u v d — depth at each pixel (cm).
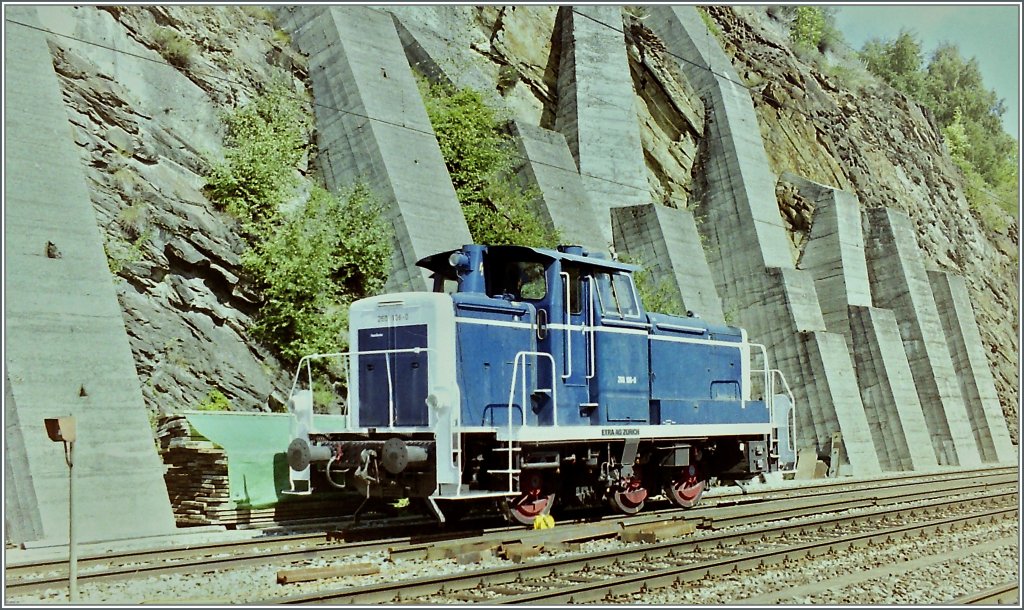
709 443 1673
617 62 3161
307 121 2319
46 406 1389
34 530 1312
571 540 1257
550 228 2639
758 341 3102
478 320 1338
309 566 1090
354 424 1389
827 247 3450
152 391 1716
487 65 3020
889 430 3169
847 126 4322
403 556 1155
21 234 1460
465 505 1423
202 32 2167
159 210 1847
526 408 1377
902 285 3594
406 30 2764
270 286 1966
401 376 1337
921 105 5484
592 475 1467
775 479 2527
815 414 2939
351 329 1412
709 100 3409
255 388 1873
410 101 2392
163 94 2000
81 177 1589
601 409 1439
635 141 3103
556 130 3123
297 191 2147
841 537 1280
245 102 2180
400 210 2156
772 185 3412
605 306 1484
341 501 1593
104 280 1542
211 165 2025
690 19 3616
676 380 1595
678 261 2897
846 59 5631
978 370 3812
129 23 2011
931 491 2078
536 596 888
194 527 1461
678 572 1010
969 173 5812
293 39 2444
